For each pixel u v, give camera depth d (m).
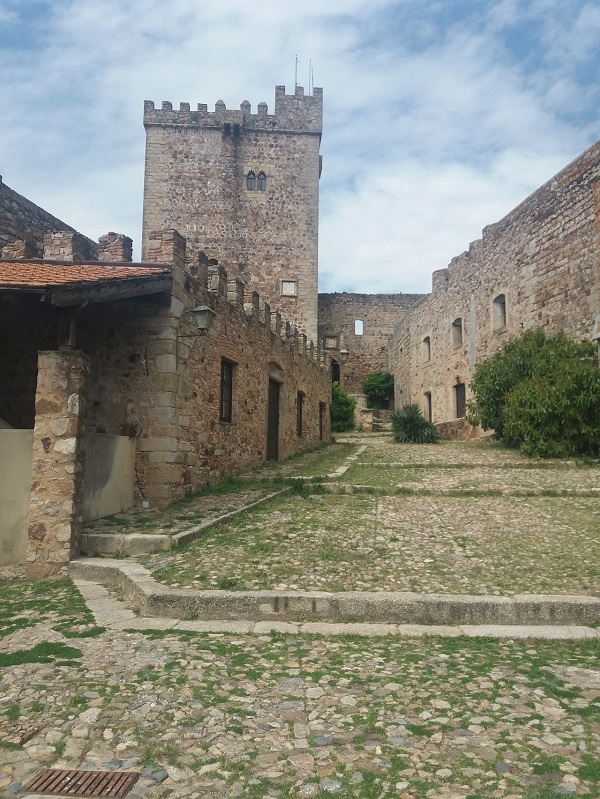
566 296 19.17
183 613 5.54
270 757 3.14
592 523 8.63
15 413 10.89
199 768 3.03
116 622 5.34
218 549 7.26
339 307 44.31
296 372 18.56
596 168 17.83
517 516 9.14
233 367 13.19
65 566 7.03
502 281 23.34
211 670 4.24
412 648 4.79
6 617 5.48
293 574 6.29
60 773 2.99
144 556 7.14
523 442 16.08
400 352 38.66
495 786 2.84
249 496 10.45
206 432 11.44
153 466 9.80
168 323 10.04
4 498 7.83
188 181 34.03
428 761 3.08
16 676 4.11
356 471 13.65
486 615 5.41
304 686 3.99
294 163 34.56
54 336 10.91
